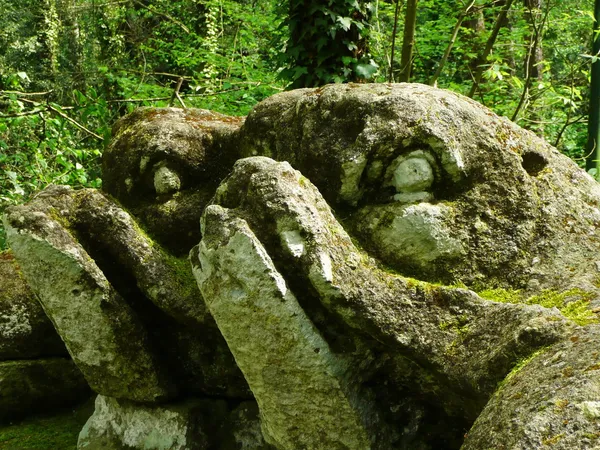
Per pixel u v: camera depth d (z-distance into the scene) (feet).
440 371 5.74
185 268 7.72
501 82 19.08
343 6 12.96
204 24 29.01
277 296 5.89
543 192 6.84
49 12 36.78
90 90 15.40
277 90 19.43
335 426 6.36
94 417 8.86
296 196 6.04
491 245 6.47
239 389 8.07
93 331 7.59
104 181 8.59
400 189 6.51
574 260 6.50
